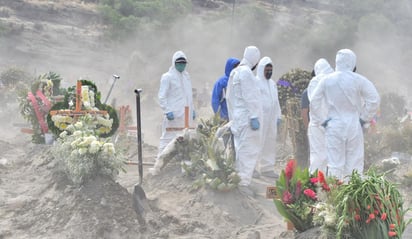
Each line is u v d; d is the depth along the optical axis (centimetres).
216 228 916
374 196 702
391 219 699
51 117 1120
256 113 1129
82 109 1138
